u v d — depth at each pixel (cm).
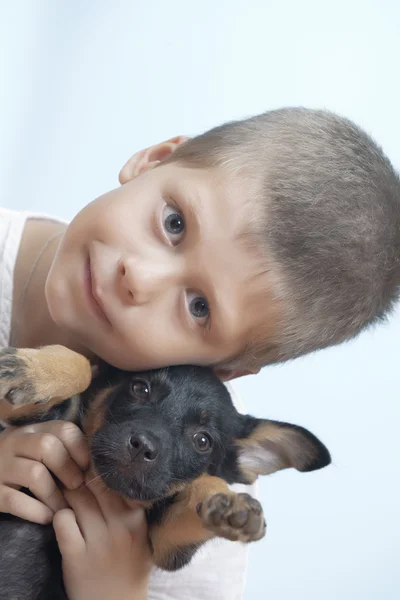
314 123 89
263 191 83
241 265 82
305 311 84
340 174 85
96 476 84
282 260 82
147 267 81
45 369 80
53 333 91
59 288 84
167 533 85
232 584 96
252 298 83
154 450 83
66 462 84
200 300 83
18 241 93
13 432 86
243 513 74
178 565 85
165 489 85
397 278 90
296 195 83
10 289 91
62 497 85
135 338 83
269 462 92
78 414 88
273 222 82
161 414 87
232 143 86
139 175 88
